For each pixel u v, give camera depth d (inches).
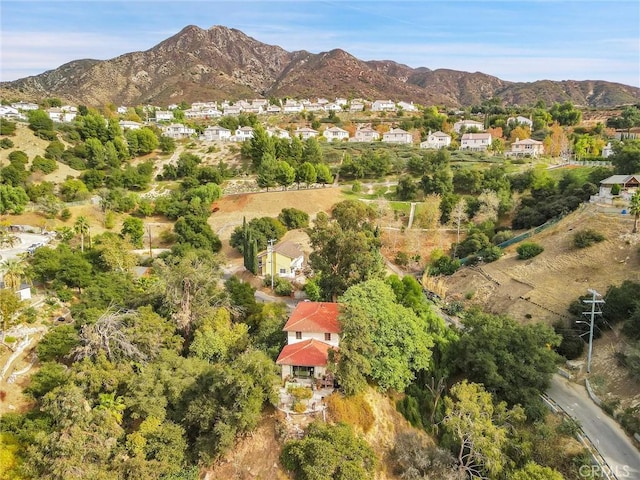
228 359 1752.0
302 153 5029.5
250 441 1357.0
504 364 1740.9
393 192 4377.5
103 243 2652.6
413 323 1675.7
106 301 1962.4
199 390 1466.5
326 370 1491.1
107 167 4852.4
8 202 3356.3
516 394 1681.8
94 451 1232.2
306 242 3452.3
